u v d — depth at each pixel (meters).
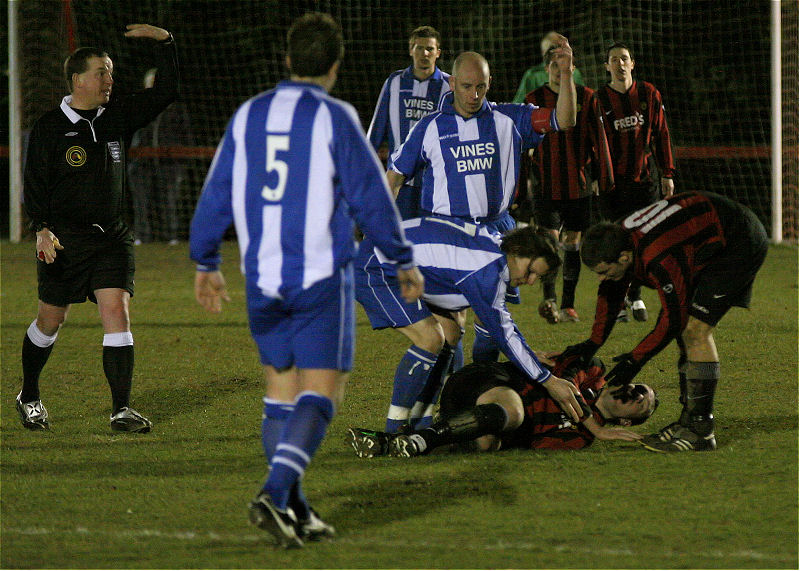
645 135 30.16
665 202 16.97
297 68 12.75
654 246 16.47
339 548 12.82
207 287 13.27
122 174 19.61
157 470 16.64
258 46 59.94
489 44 60.72
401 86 25.31
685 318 16.59
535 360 17.19
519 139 18.16
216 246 13.07
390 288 17.72
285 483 12.10
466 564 12.25
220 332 30.33
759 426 19.00
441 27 60.97
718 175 56.41
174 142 51.19
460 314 19.47
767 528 13.49
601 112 29.38
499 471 16.27
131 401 21.94
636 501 14.67
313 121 12.38
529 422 17.70
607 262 16.50
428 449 16.62
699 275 17.27
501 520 13.89
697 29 59.16
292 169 12.38
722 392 21.80
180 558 12.52
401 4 60.84
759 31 57.31
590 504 14.55
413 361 17.72
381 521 13.89
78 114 19.06
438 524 13.75
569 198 29.84
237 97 59.72
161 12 58.84
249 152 12.52
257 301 12.66
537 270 17.02
